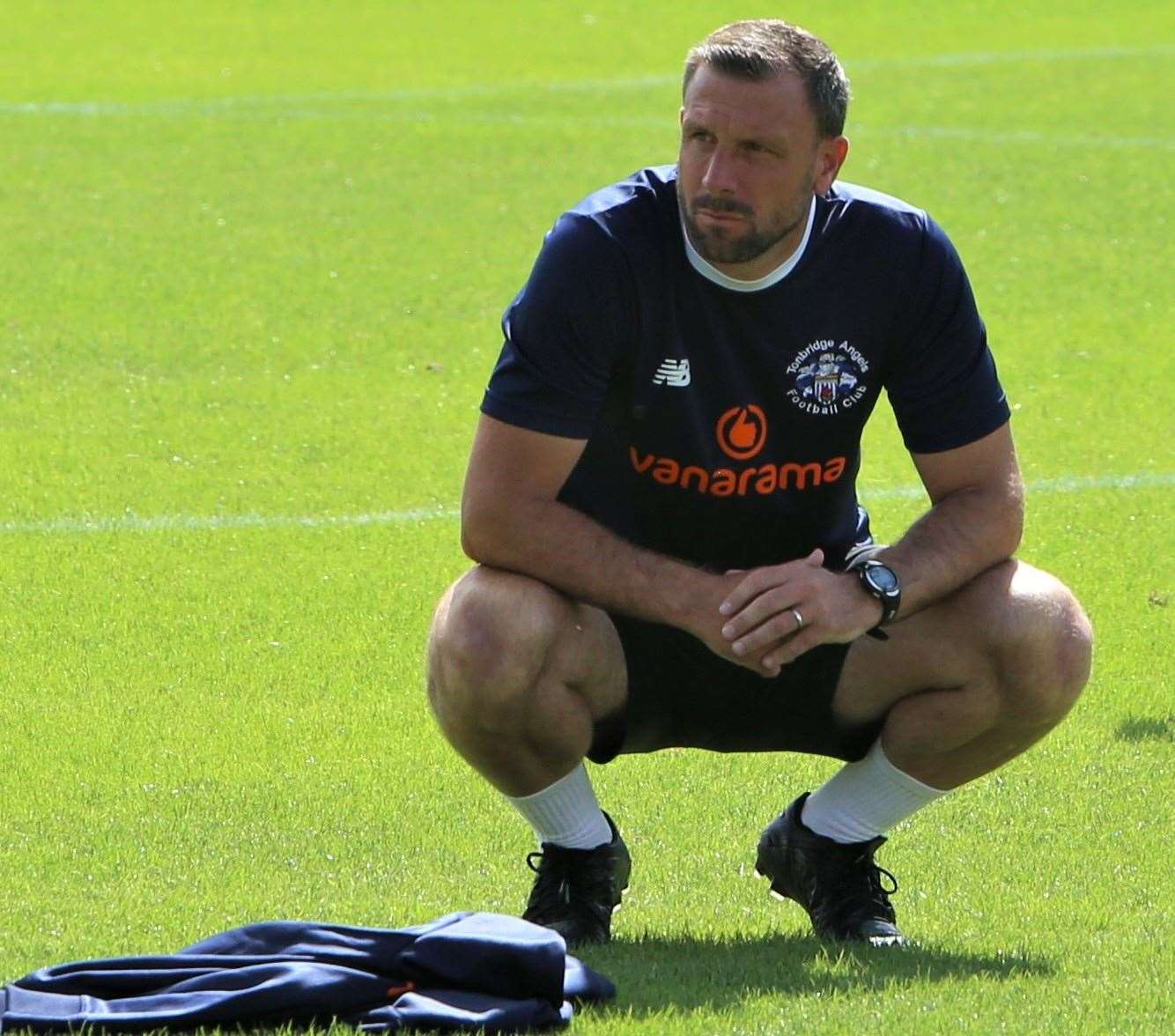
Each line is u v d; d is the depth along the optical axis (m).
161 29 85.62
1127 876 18.16
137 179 57.56
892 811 16.58
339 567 28.73
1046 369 40.91
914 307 15.93
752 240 14.99
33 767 20.94
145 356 40.44
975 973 15.11
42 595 27.16
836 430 16.08
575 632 15.77
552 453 15.52
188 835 19.02
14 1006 13.26
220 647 25.30
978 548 15.93
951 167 60.91
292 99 71.25
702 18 90.25
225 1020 13.20
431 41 84.44
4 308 43.59
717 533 16.33
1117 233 53.41
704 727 16.92
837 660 16.31
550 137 64.94
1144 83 76.00
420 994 13.70
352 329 43.06
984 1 94.94
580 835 16.30
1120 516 31.91
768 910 17.34
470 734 15.71
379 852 18.66
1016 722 16.11
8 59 77.50
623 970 15.08
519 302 15.62
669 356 15.60
